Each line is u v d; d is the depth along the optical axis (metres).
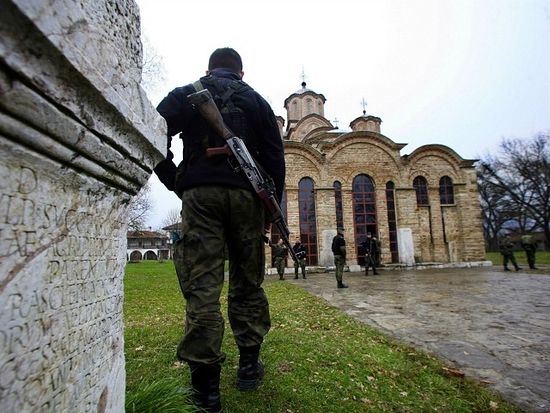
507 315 6.67
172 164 2.54
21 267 0.88
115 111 1.14
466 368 3.66
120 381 1.49
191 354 2.13
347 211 22.44
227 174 2.29
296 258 3.35
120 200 1.47
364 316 6.65
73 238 1.12
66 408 1.06
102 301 1.33
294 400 2.52
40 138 0.89
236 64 2.82
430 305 8.02
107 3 1.25
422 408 2.60
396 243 23.02
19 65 0.76
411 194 23.25
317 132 31.58
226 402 2.42
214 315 2.17
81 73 0.92
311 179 22.64
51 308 1.00
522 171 37.69
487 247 52.16
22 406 0.87
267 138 2.65
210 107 2.27
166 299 8.50
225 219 2.35
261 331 2.68
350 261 21.78
